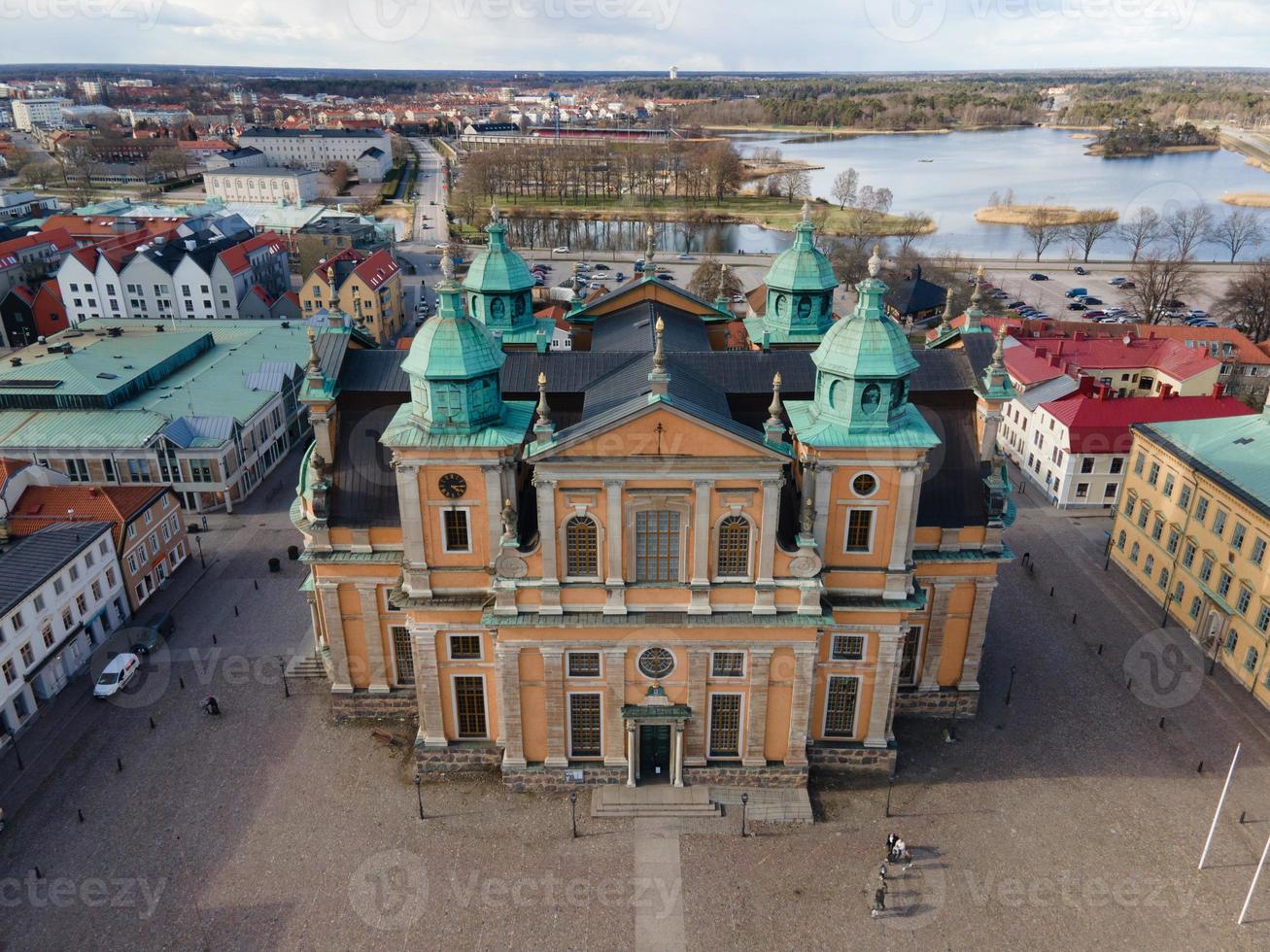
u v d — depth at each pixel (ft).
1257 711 211.41
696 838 174.29
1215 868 168.66
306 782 188.75
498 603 167.22
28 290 532.32
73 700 215.72
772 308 247.50
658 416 150.82
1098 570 272.72
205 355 382.01
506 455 165.17
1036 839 174.60
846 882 165.48
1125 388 377.09
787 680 175.11
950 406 195.21
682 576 165.89
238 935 155.33
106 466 302.86
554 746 181.57
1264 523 212.43
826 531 169.99
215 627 246.06
